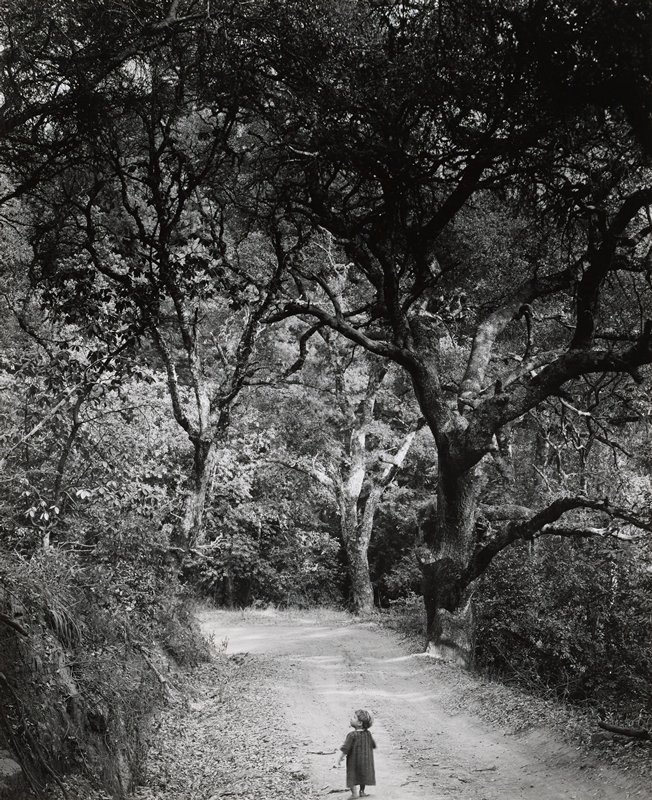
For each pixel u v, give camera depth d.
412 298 21.78
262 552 49.09
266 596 48.88
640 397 26.84
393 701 17.61
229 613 43.12
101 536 15.58
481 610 26.50
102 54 11.23
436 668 21.92
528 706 14.97
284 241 22.70
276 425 46.16
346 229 18.03
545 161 16.39
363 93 14.02
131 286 14.46
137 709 12.63
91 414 18.27
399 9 13.91
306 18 12.93
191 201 17.52
